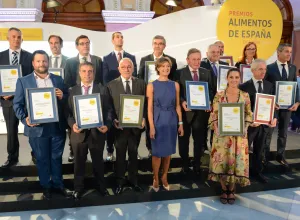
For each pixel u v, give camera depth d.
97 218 2.69
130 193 2.99
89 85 2.72
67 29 4.74
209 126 2.97
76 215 2.74
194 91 3.00
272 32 4.70
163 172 3.05
